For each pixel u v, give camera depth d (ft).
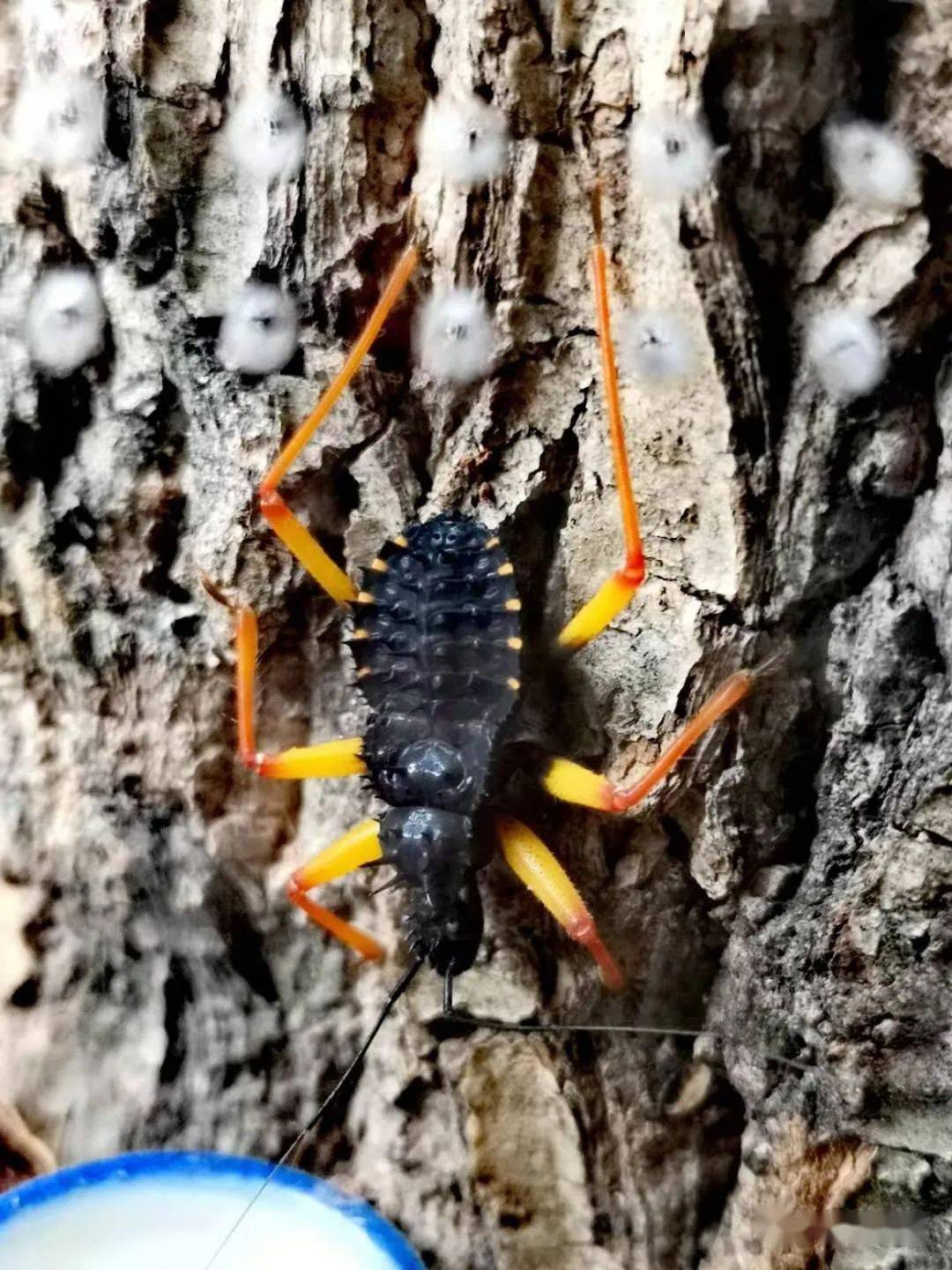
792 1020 0.23
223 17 0.24
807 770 0.24
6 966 0.26
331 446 0.25
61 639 0.26
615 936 0.25
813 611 0.23
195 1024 0.26
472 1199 0.24
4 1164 0.26
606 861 0.25
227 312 0.25
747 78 0.21
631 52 0.22
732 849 0.23
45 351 0.26
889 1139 0.22
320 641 0.26
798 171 0.22
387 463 0.25
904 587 0.22
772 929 0.23
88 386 0.26
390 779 0.23
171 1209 0.21
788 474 0.22
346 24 0.23
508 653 0.23
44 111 0.25
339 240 0.24
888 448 0.22
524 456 0.24
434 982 0.25
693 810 0.24
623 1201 0.24
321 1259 0.21
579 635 0.23
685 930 0.25
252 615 0.23
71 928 0.26
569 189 0.23
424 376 0.25
